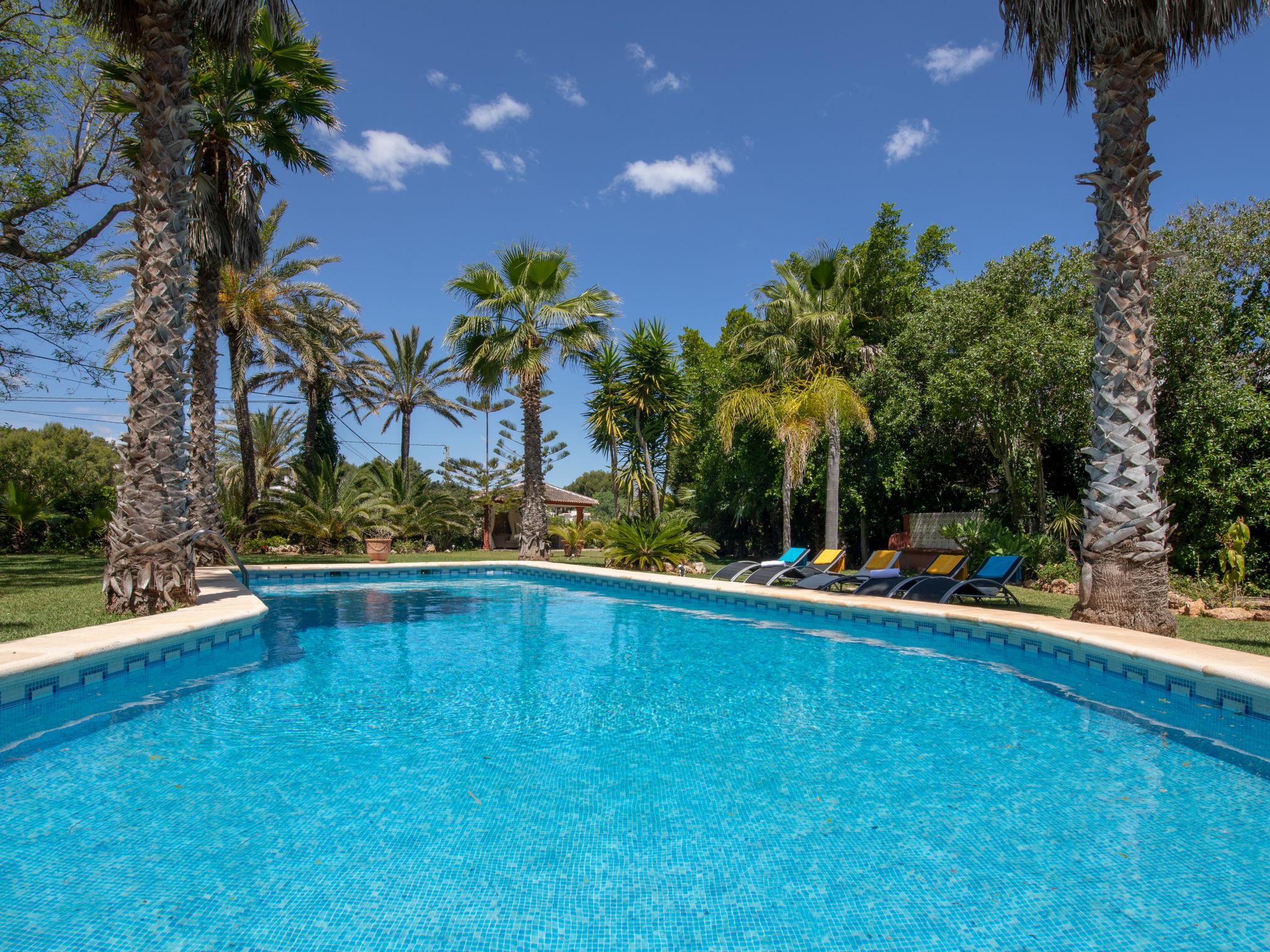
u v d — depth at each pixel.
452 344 18.41
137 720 4.89
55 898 2.58
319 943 2.31
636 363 18.92
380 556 19.08
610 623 9.77
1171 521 13.55
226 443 28.20
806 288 17.06
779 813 3.39
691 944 2.33
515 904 2.56
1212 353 12.70
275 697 5.58
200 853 2.93
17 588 10.59
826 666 6.89
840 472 18.70
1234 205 13.66
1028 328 13.52
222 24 8.06
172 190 7.93
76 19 8.20
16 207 13.09
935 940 2.37
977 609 8.72
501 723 4.91
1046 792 3.68
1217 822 3.32
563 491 33.38
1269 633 7.27
